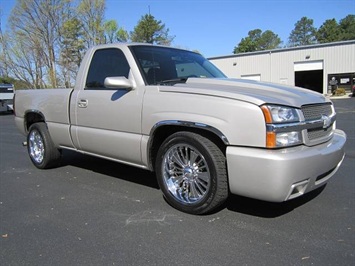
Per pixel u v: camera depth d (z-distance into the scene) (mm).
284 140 3129
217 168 3396
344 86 34750
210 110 3387
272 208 3854
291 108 3242
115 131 4355
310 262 2744
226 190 3455
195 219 3611
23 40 43125
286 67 37375
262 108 3109
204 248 3004
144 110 3936
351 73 34125
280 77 37781
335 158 3572
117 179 5168
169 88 3771
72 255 2959
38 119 6121
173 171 3881
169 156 3855
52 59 43688
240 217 3631
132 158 4223
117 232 3371
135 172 5520
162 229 3402
